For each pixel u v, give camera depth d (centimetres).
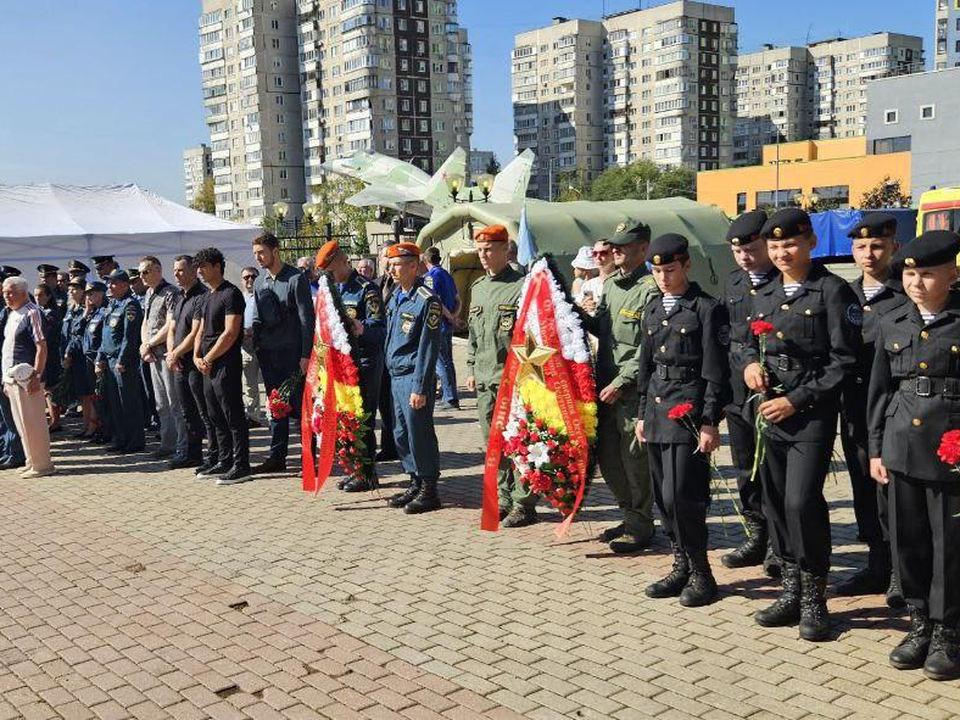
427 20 9444
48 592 568
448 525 679
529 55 12594
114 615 522
